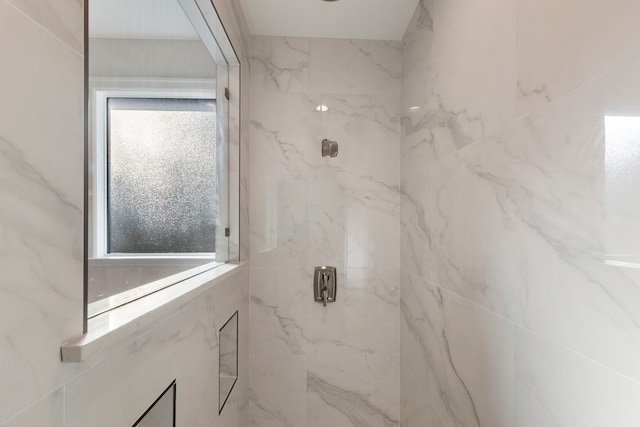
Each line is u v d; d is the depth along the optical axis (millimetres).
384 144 1891
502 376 871
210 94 1325
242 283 1678
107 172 629
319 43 1885
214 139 1376
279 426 1866
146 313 633
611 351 536
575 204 614
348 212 1890
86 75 546
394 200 1895
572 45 620
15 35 388
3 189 374
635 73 493
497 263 897
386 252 1895
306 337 1880
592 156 573
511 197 830
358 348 1893
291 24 1765
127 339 636
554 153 671
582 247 597
